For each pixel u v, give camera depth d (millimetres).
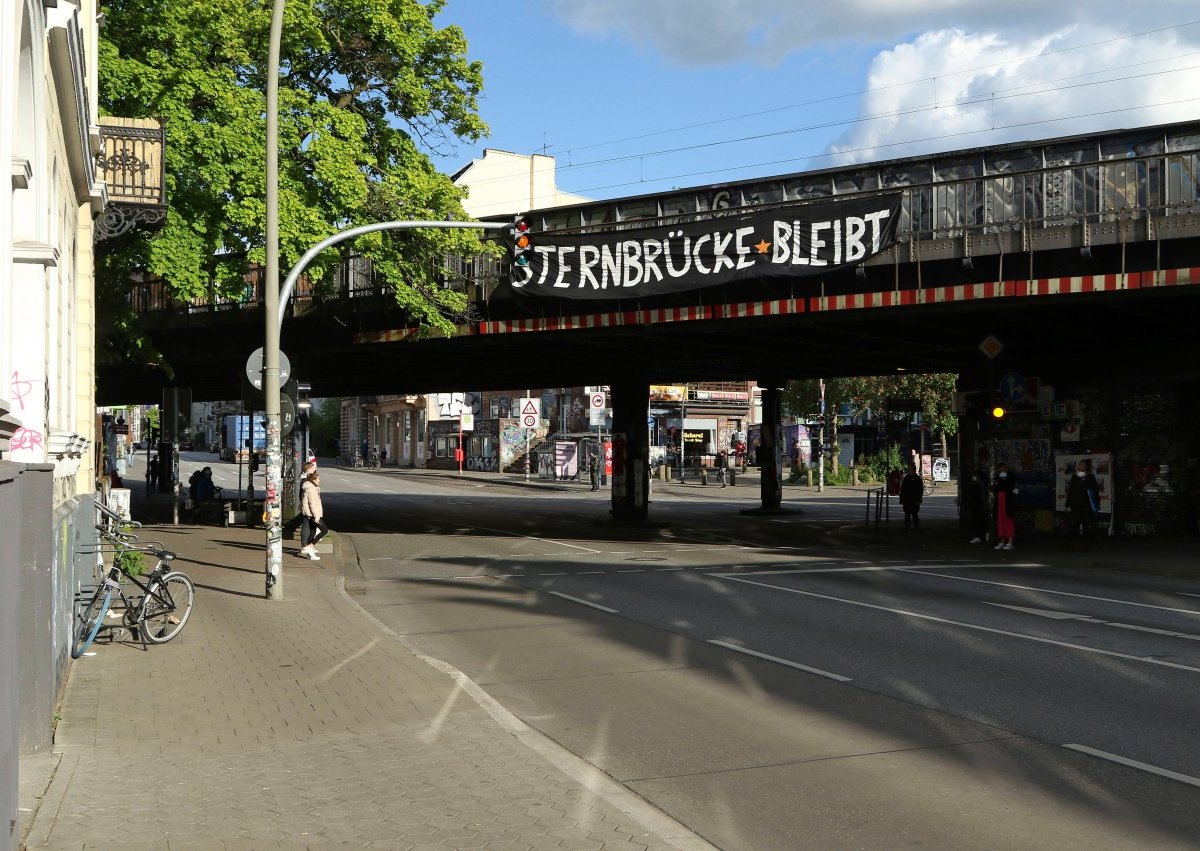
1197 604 15391
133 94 21438
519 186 65188
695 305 23000
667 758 7316
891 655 11141
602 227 23969
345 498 47438
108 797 6062
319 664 10258
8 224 7039
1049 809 6191
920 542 26750
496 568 20578
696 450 74438
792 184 21594
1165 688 9461
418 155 26859
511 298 25344
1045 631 12695
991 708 8727
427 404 86688
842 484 59656
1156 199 17984
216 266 23344
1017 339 25734
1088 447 26641
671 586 17500
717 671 10359
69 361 13086
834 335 25906
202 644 11242
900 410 34438
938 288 20250
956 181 19500
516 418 74688
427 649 11695
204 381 43156
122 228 15930
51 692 7148
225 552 21953
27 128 9039
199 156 22109
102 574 13758
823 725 8203
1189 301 19969
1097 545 24547
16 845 4730
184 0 22219
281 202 22844
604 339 26969
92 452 15766
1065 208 18812
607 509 40344
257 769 6723
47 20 9266
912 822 5984
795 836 5770
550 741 7543
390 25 25719
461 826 5672
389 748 7273
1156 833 5785
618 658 11078
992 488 26203
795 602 15414
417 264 25812
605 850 5340
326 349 29391
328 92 26531
